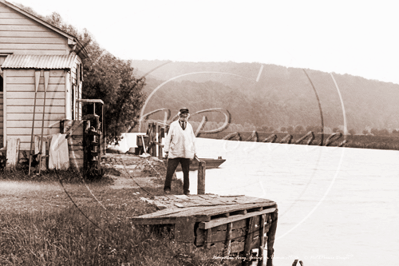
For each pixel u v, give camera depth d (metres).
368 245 9.20
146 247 5.05
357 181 24.11
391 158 51.09
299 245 9.03
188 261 4.71
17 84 12.98
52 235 5.27
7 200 7.61
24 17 13.44
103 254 4.86
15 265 4.33
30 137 12.99
